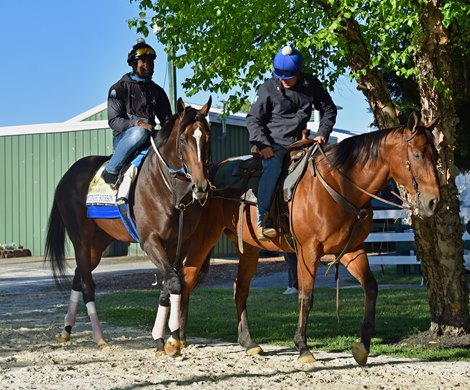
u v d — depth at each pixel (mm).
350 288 14289
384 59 8375
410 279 15328
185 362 7340
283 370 6891
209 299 12953
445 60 8102
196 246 8219
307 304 7195
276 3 8297
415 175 6609
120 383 6371
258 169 7891
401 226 16562
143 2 9094
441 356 7477
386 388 6113
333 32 7910
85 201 8570
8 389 6172
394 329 9031
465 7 7387
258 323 9828
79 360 7516
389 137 6852
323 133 7520
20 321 10633
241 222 7941
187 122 7250
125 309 11617
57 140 27391
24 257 26984
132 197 8008
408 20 7594
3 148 28156
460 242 8273
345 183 6992
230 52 9133
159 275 18562
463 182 18203
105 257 26625
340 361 7281
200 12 8539
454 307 8203
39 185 27641
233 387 6180
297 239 7234
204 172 7102
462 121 15242
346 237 7027
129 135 8094
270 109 7688
